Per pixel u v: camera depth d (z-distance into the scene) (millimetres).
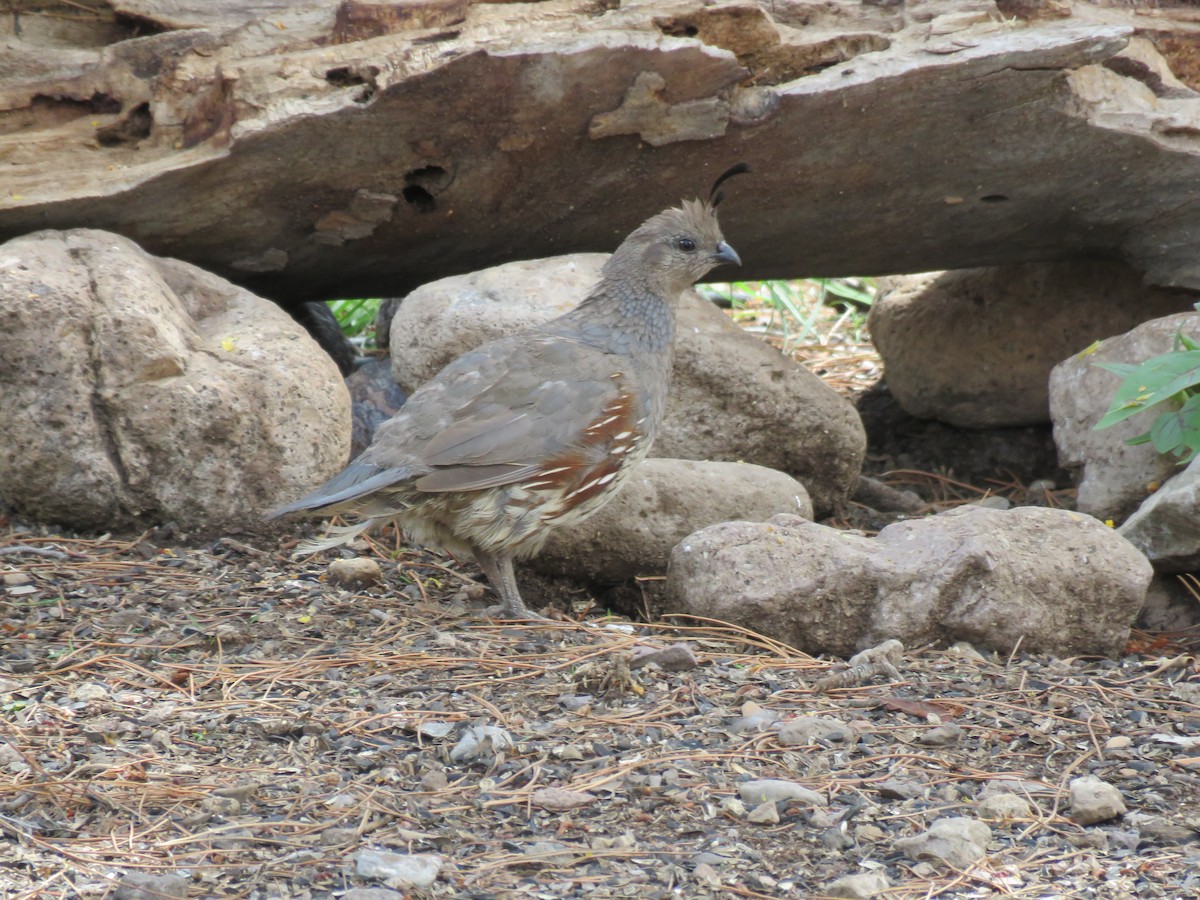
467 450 9320
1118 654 9531
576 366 9781
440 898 5848
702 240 10336
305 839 6367
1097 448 11680
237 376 10672
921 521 9930
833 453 12078
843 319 19375
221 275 13078
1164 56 12469
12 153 11750
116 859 6129
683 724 7906
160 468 10539
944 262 13836
